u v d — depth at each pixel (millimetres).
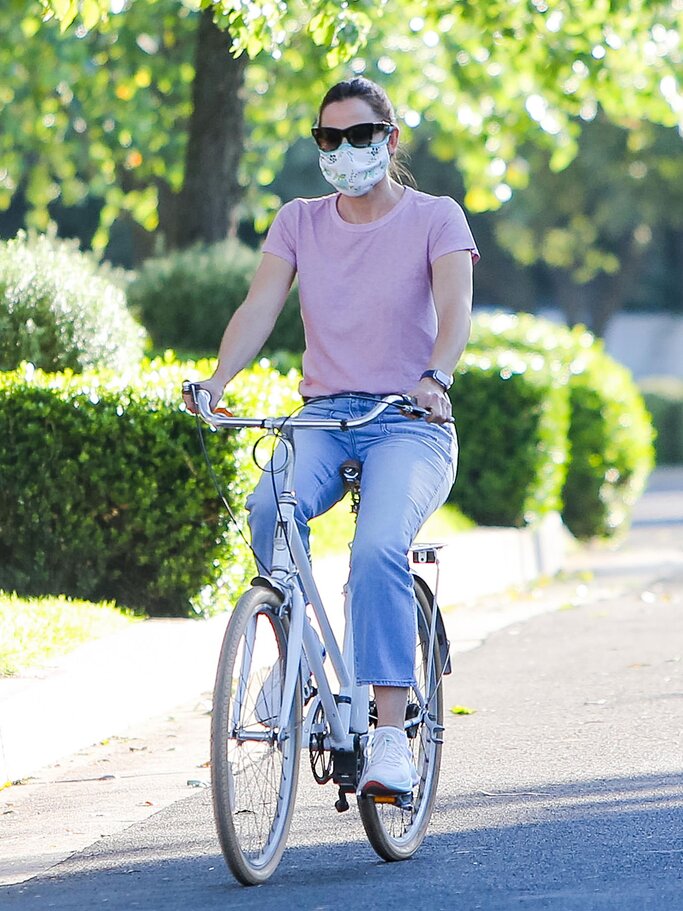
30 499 37156
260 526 18812
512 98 75875
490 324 70562
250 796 18484
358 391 19438
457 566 48094
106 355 43531
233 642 17781
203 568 36625
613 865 19203
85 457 36625
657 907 17359
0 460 37219
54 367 42688
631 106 68562
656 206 156250
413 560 20766
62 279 43312
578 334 72750
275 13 41250
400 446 19156
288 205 20031
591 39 61844
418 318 19469
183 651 32500
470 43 70062
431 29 66188
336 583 38125
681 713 29453
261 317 19641
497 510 57625
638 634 40594
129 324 44938
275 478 18766
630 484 70875
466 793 23594
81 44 72938
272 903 17953
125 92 76812
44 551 37469
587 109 78438
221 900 18203
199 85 64438
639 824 21219
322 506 19328
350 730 19156
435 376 18203
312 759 19156
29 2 64812
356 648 18672
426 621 20750
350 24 45500
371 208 19547
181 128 78688
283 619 18812
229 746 17938
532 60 65000
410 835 20219
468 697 32312
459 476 57844
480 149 82188
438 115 79438
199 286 61875
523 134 77188
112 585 37469
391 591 18562
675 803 22344
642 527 81812
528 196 154750
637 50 63719
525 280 191375
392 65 75875
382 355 19391
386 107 19188
